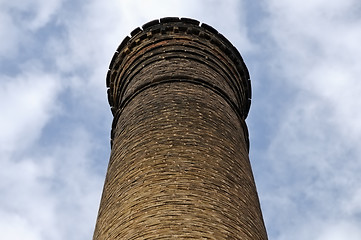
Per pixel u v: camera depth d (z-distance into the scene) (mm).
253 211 11484
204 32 16062
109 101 16422
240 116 15000
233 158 12469
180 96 13688
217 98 14266
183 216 10164
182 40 15703
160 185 10953
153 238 9789
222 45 16109
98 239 10930
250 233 10742
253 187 12492
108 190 11992
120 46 16641
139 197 10859
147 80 14516
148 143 12273
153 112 13281
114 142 13742
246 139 15117
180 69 14609
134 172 11633
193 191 10805
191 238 9742
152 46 15664
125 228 10359
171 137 12297
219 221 10336
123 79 15617
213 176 11406
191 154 11805
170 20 16406
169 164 11477
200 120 13000
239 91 15938
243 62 16750
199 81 14359
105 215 11297
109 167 12906
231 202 11031
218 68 15430
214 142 12477
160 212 10297
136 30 16531
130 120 13539
